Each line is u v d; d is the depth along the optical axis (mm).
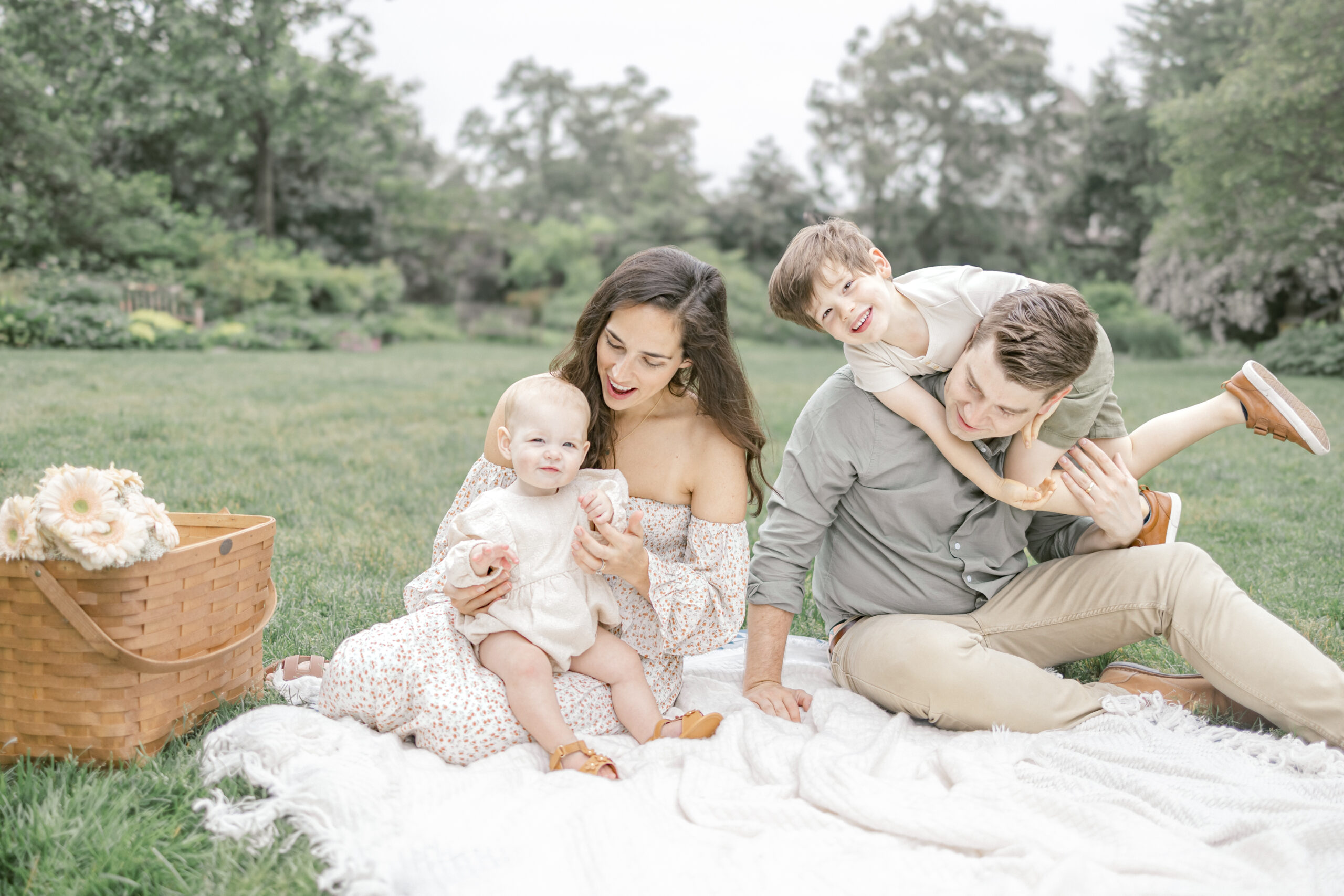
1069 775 1861
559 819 1688
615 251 34969
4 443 5566
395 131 29859
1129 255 33344
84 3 22672
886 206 37875
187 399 8547
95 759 1886
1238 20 23516
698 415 2336
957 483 2359
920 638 2203
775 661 2393
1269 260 16547
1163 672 2352
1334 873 1528
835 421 2383
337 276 23547
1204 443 6922
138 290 17328
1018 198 37562
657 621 2301
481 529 2121
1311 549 3811
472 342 26094
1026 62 36094
